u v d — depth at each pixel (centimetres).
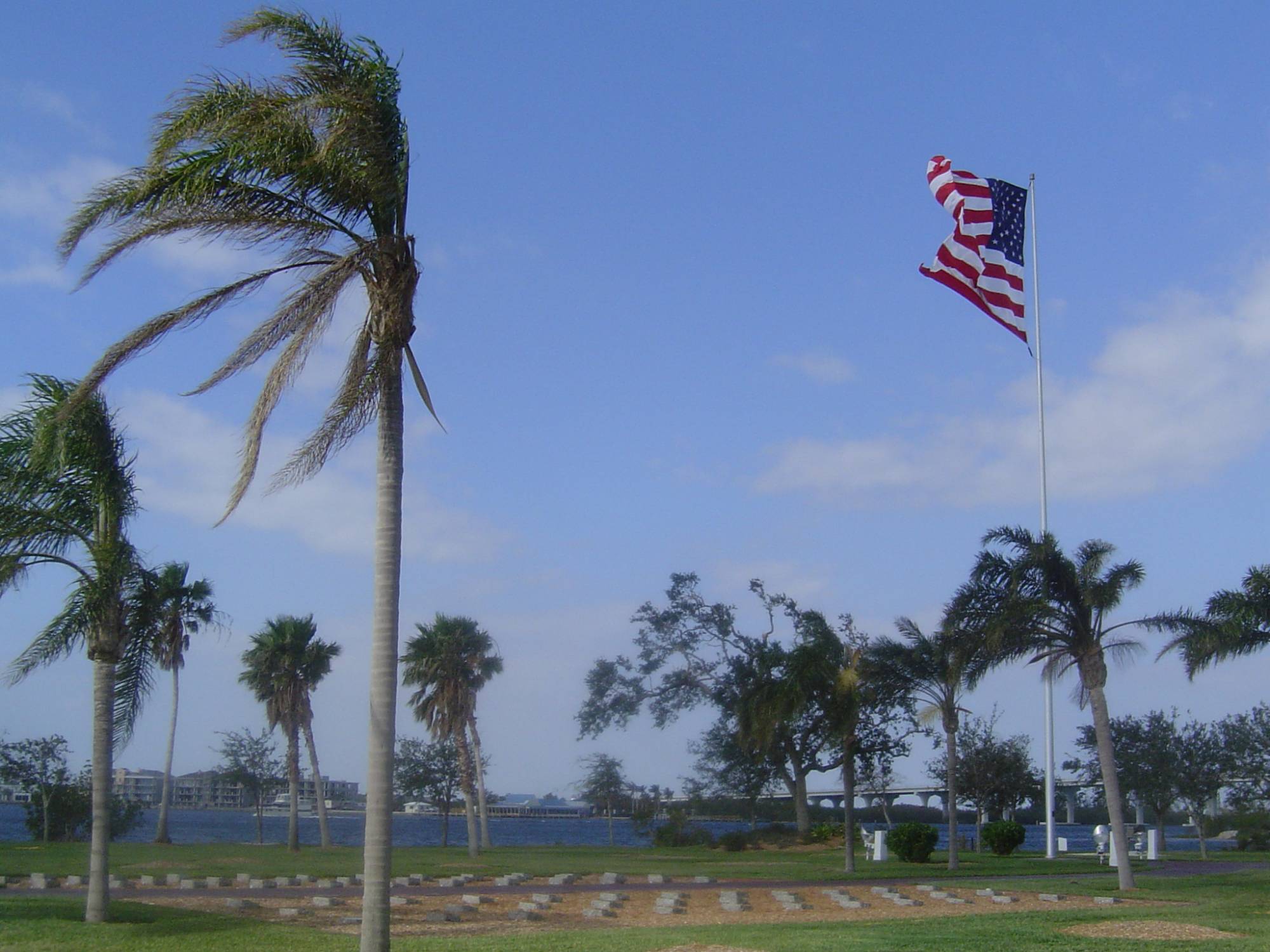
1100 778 5241
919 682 3884
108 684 1928
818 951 1525
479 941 1709
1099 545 2953
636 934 1791
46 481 1834
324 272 1362
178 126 1289
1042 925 1859
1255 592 2827
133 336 1396
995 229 3369
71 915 1928
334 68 1362
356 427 1370
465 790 4972
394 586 1358
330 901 2308
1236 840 6469
